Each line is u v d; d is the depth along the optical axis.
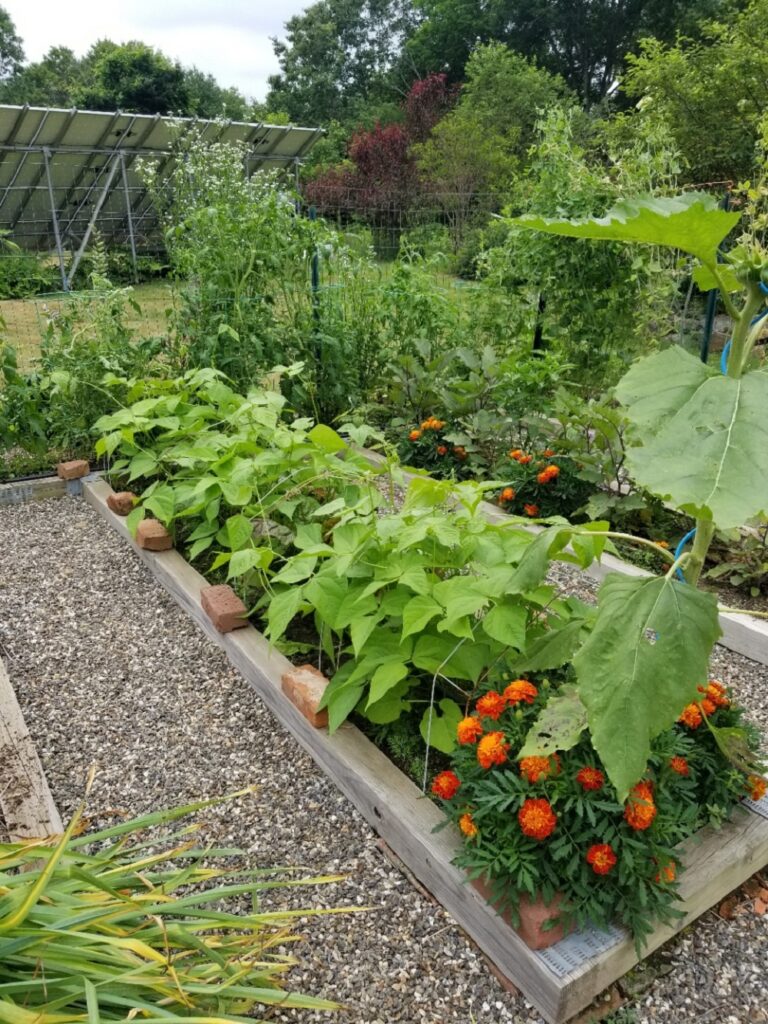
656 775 1.88
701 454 1.24
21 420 5.20
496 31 32.84
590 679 1.51
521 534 2.52
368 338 6.55
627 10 30.86
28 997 1.32
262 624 3.31
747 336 1.51
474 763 1.90
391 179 19.98
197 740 2.72
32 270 12.48
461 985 1.81
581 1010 1.75
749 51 9.84
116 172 15.40
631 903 1.75
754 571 3.68
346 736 2.48
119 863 1.91
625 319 5.37
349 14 39.03
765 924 2.00
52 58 45.66
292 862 2.18
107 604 3.68
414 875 2.11
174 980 1.36
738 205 5.42
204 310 5.66
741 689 3.00
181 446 4.24
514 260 5.66
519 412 4.94
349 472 3.20
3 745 2.57
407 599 2.39
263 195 6.09
